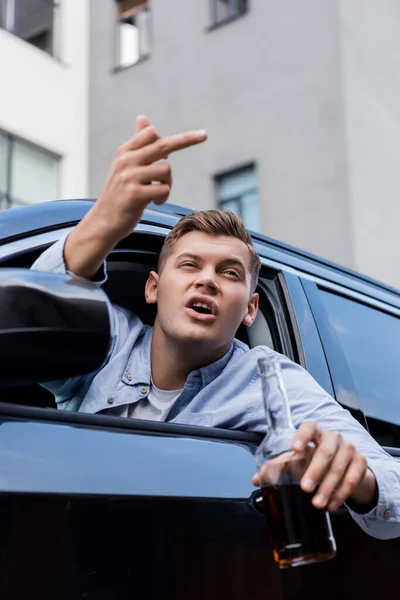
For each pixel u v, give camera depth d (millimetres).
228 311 1419
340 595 1257
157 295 1474
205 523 1103
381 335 1912
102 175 11633
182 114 10977
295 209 9719
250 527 1156
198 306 1414
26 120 9664
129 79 11625
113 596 985
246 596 1112
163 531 1055
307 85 9977
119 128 11602
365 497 1182
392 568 1390
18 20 10016
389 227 9820
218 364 1491
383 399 1764
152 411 1520
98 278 1234
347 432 1365
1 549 915
